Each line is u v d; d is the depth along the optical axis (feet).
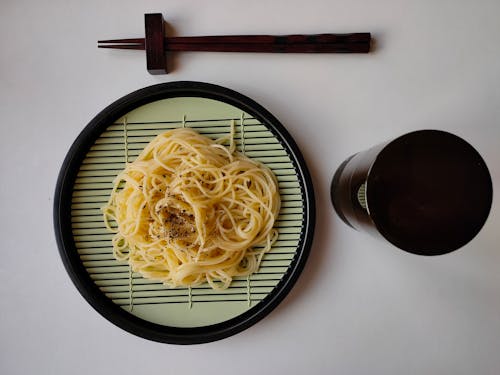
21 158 1.04
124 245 0.97
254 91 1.03
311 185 0.94
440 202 0.75
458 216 0.76
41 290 1.04
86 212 0.98
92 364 1.04
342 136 1.03
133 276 0.98
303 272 1.04
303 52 1.00
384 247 1.04
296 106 1.03
